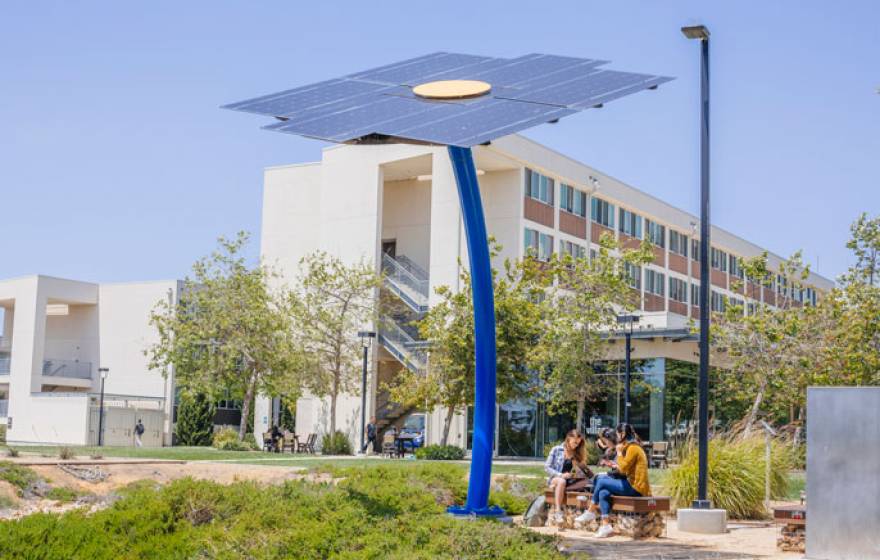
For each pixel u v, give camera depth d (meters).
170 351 47.06
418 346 43.00
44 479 19.17
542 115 11.17
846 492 10.27
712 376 41.00
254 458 30.38
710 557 11.09
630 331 33.03
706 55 16.03
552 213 48.22
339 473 17.97
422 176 49.66
